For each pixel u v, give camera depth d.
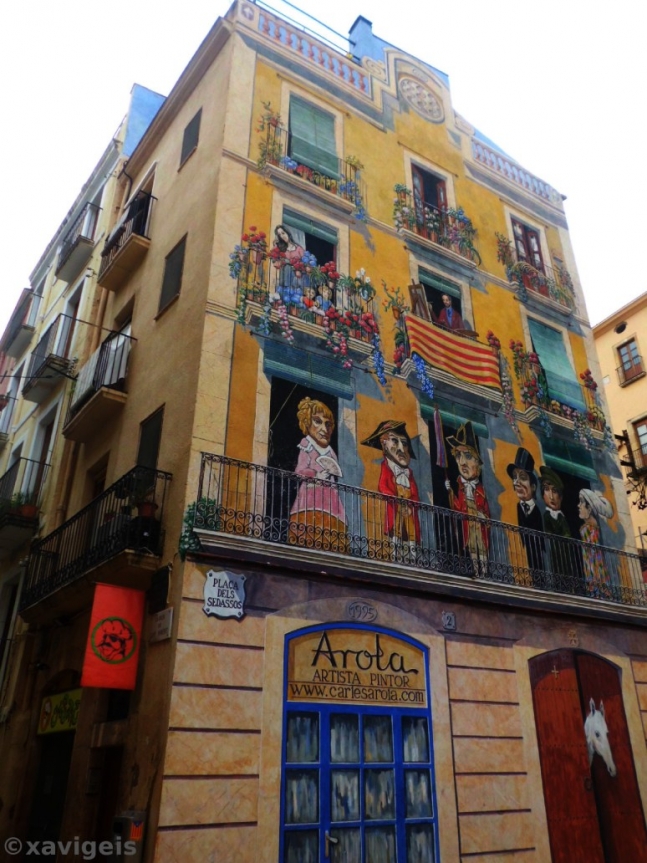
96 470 14.22
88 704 10.91
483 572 12.62
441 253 16.06
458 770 10.73
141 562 9.83
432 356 14.47
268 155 13.77
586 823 11.73
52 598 11.77
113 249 16.58
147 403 12.46
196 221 13.23
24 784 12.34
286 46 15.47
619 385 27.38
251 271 12.39
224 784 8.64
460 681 11.41
